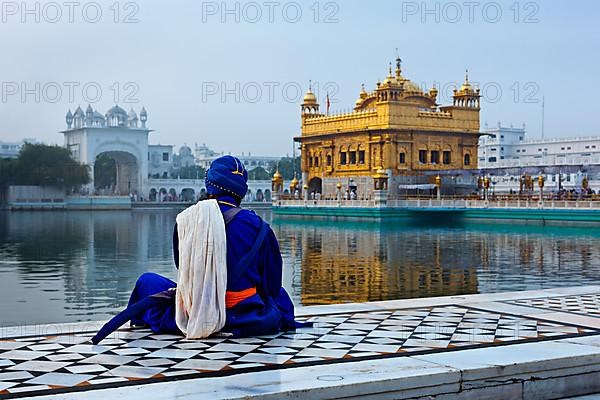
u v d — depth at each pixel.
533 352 5.64
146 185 110.12
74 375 5.00
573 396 5.48
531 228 42.69
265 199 118.75
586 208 42.78
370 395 4.77
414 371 5.01
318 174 64.94
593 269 21.38
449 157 60.34
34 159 86.75
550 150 111.44
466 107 60.88
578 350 5.71
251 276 6.38
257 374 4.97
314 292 16.64
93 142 106.31
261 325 6.30
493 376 5.16
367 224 50.66
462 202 50.34
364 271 21.22
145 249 29.31
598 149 105.00
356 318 7.35
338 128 62.03
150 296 6.47
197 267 6.20
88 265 22.94
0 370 5.15
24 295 16.08
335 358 5.46
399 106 57.66
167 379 4.87
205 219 6.25
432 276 19.86
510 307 8.16
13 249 29.22
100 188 116.75
